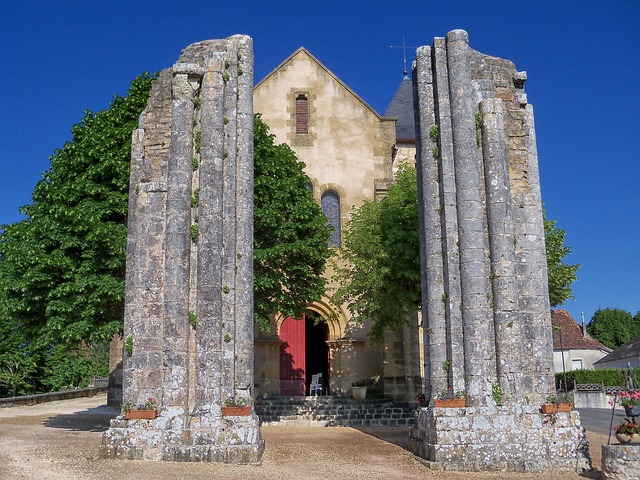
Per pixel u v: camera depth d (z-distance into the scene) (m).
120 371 26.56
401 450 14.23
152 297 12.74
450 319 12.84
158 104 13.90
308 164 29.88
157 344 12.57
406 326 26.48
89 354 43.16
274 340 27.58
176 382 12.21
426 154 13.80
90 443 14.55
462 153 13.25
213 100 13.41
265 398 26.19
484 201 13.29
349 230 26.20
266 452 13.58
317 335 32.59
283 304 22.58
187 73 13.47
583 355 48.91
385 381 26.38
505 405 12.29
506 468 11.88
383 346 26.91
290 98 30.47
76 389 34.25
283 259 22.53
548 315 13.09
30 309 18.16
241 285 12.99
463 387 12.54
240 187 13.41
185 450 11.79
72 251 18.17
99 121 19.95
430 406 12.73
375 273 22.67
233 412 12.14
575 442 12.15
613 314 64.38
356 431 19.64
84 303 17.83
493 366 12.57
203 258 12.68
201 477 10.51
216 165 13.09
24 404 28.12
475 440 12.01
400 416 23.44
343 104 30.59
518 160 13.74
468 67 13.68
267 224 21.75
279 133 30.09
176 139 13.15
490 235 13.05
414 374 25.92
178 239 12.70
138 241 13.01
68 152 19.62
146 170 13.53
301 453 13.81
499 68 14.22
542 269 13.27
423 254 13.78
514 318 12.67
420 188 14.09
